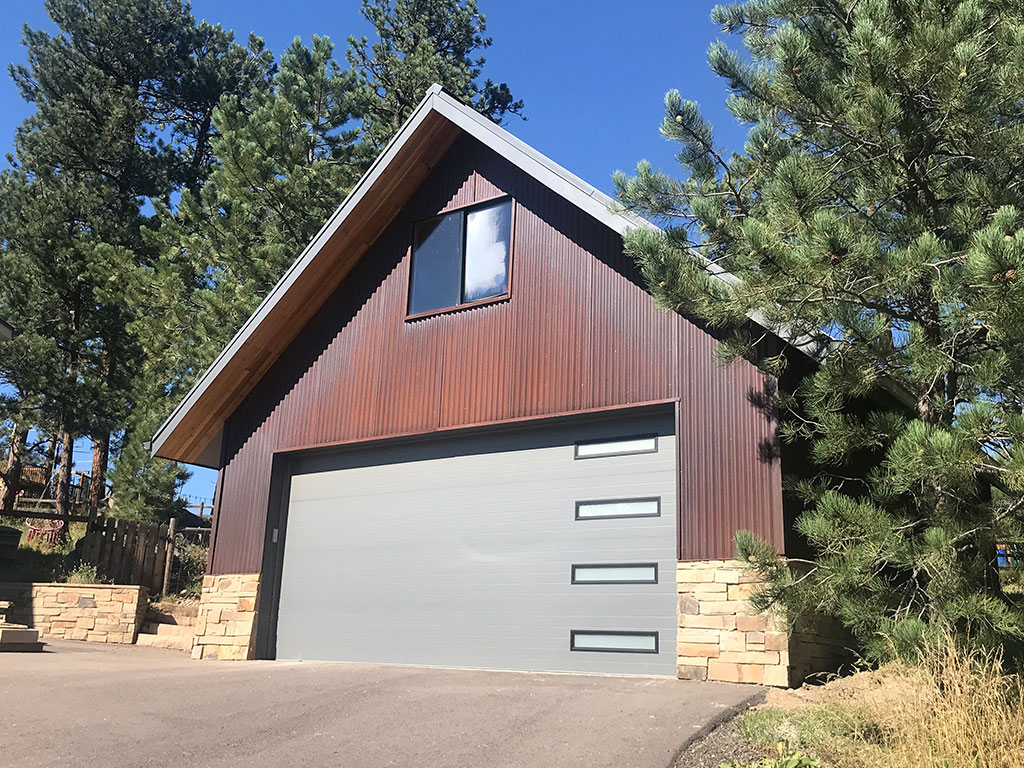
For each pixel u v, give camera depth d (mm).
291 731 6684
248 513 12797
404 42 31000
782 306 7613
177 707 7461
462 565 10867
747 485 8727
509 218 11586
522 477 10680
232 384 13211
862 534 7133
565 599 9938
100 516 17969
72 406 24766
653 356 9742
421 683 8273
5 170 29188
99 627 15492
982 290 6332
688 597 8781
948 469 6312
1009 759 5250
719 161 9797
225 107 22594
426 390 11586
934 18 7434
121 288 22328
